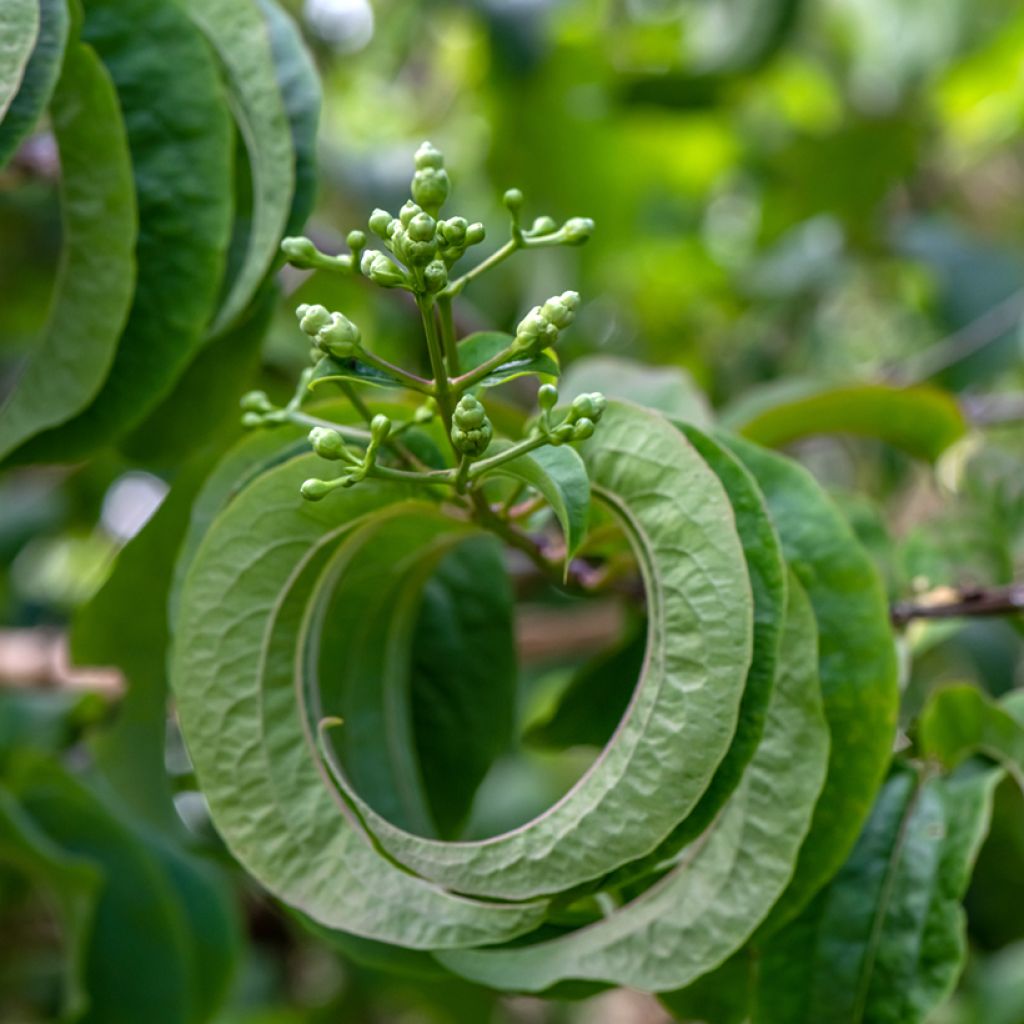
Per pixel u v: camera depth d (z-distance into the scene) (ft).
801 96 5.02
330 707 2.24
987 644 3.28
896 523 3.69
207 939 2.61
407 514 2.12
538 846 2.03
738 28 4.23
